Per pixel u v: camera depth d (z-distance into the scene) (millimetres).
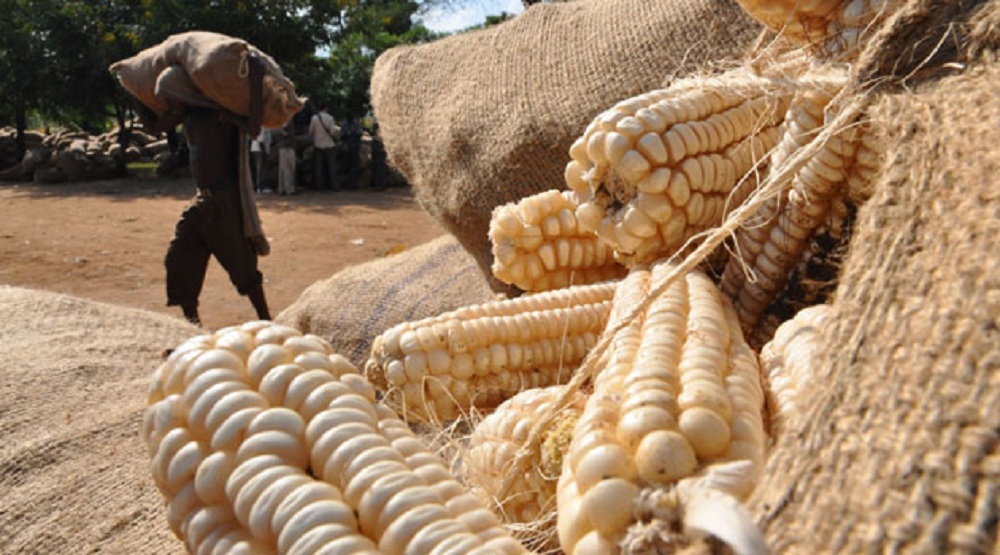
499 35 3105
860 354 708
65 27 18219
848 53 1395
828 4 1426
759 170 1686
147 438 1092
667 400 879
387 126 3434
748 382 1007
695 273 1414
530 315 1693
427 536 865
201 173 5008
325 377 1069
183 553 1551
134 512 1740
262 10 18203
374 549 887
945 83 924
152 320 3045
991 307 638
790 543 640
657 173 1502
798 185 1352
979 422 588
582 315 1733
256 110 4742
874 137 1124
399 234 10633
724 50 2436
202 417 1034
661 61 2545
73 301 3059
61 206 12891
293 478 954
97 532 1710
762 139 1691
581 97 2658
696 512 636
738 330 1236
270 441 984
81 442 2008
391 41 19969
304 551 879
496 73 2969
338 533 892
